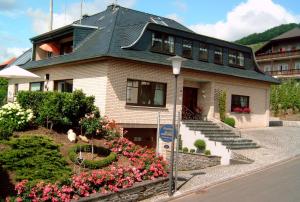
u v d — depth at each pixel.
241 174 15.34
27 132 14.96
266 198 11.70
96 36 22.78
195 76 23.55
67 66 22.50
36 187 9.86
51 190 9.95
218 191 12.82
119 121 19.56
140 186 11.96
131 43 20.80
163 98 21.91
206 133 21.34
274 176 14.80
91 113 16.61
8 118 14.98
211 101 24.77
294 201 11.30
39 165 11.59
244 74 26.67
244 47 27.73
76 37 22.95
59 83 23.81
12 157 11.50
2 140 12.88
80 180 10.72
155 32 21.84
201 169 17.33
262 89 29.08
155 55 21.34
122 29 22.28
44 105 15.83
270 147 21.42
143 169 13.02
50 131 15.52
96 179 11.12
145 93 20.95
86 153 14.02
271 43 62.38
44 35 25.77
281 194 12.11
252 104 28.12
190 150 19.91
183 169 18.23
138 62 20.16
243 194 12.26
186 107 24.69
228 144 20.23
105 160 13.02
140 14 27.38
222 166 17.92
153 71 21.17
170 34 22.53
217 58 25.86
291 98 40.09
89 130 15.70
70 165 12.41
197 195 12.42
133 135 20.91
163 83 21.86
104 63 19.41
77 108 16.08
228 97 26.06
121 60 19.50
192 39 23.91
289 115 39.00
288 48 60.28
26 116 15.34
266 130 27.53
